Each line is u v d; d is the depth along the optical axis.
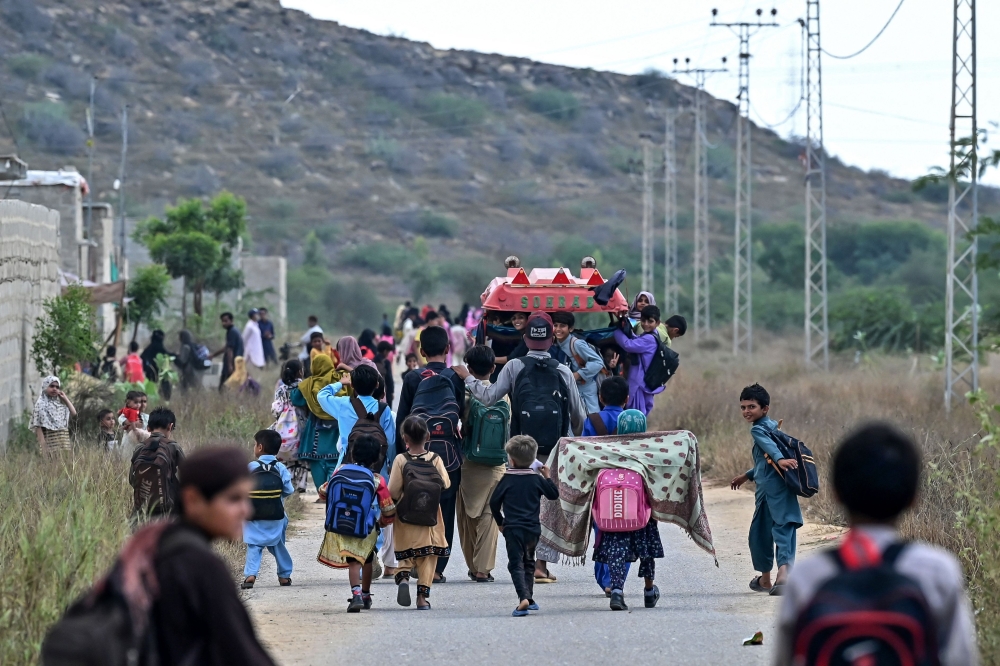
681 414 63.81
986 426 24.64
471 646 23.38
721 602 28.28
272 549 31.69
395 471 28.09
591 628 25.03
